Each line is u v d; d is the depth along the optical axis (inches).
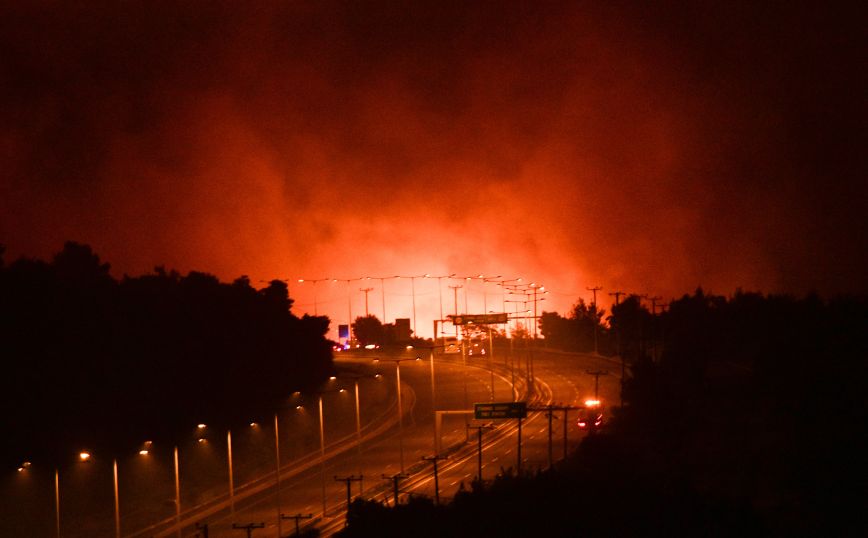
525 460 5078.7
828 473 3457.2
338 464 5531.5
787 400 4645.7
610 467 4200.3
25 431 5004.9
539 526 2610.7
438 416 5255.9
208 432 5797.2
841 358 5300.2
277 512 4485.7
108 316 6003.9
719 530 2534.5
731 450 4276.6
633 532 2519.7
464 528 2655.0
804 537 2984.7
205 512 4682.6
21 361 5265.8
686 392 5290.4
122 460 5054.1
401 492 4517.7
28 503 4532.5
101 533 4419.3
